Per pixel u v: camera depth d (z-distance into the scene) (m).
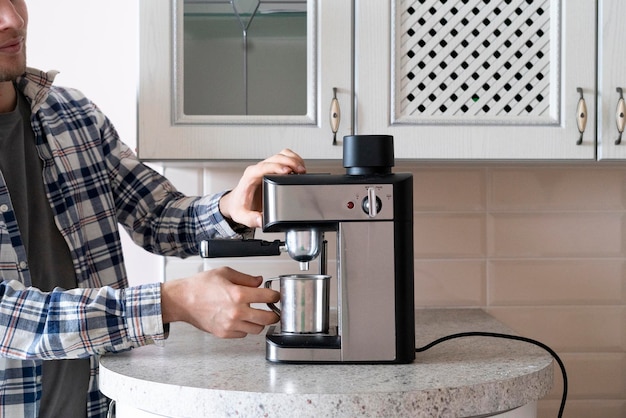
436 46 1.61
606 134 1.60
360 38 1.60
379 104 1.60
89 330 1.25
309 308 1.28
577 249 1.96
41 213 1.55
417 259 1.96
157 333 1.27
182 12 1.61
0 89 1.54
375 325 1.25
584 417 1.97
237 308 1.27
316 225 1.26
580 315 1.96
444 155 1.61
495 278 1.96
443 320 1.78
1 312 1.27
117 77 1.95
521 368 1.22
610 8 1.60
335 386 1.11
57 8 1.94
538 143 1.61
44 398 1.50
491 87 1.62
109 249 1.64
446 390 1.09
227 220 1.58
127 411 1.20
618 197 1.96
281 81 1.63
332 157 1.61
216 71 1.63
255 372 1.20
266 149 1.61
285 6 1.62
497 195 1.95
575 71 1.61
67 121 1.64
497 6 1.61
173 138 1.60
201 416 1.09
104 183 1.67
